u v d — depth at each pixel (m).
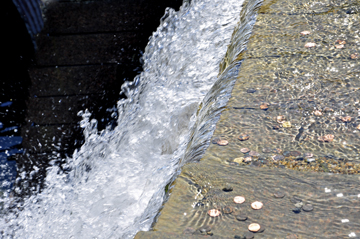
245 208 1.48
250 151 1.86
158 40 5.85
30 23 5.91
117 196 3.27
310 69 2.50
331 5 3.29
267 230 1.36
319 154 1.77
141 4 5.87
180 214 1.50
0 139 6.38
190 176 1.72
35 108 6.39
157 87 4.63
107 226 2.93
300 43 2.83
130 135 4.17
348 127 1.94
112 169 3.73
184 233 1.39
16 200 6.05
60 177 5.69
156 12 5.91
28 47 6.08
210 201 1.55
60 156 6.48
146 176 3.37
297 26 3.08
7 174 6.33
